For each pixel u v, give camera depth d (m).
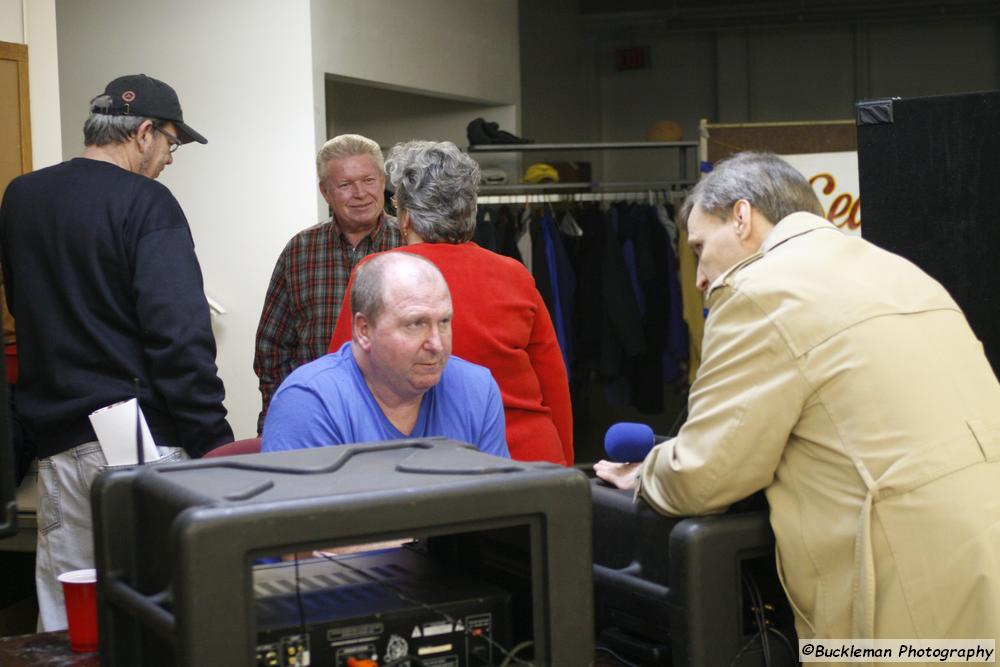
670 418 8.02
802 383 1.54
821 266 1.60
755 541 1.54
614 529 1.66
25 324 2.62
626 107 10.95
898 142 2.09
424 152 2.27
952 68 10.19
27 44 3.26
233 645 1.08
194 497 1.14
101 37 4.89
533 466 1.27
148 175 2.74
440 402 1.84
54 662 1.55
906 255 2.10
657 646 1.59
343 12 4.95
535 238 6.05
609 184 6.28
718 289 1.64
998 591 1.48
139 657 1.28
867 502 1.50
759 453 1.54
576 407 7.95
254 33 4.72
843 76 10.42
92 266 2.54
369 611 1.21
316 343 3.38
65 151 4.95
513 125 6.62
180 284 2.56
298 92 4.68
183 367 2.53
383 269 1.71
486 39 6.30
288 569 1.39
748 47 10.60
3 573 3.43
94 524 1.31
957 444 1.53
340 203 3.29
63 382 2.57
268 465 1.28
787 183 1.71
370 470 1.26
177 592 1.07
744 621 1.62
